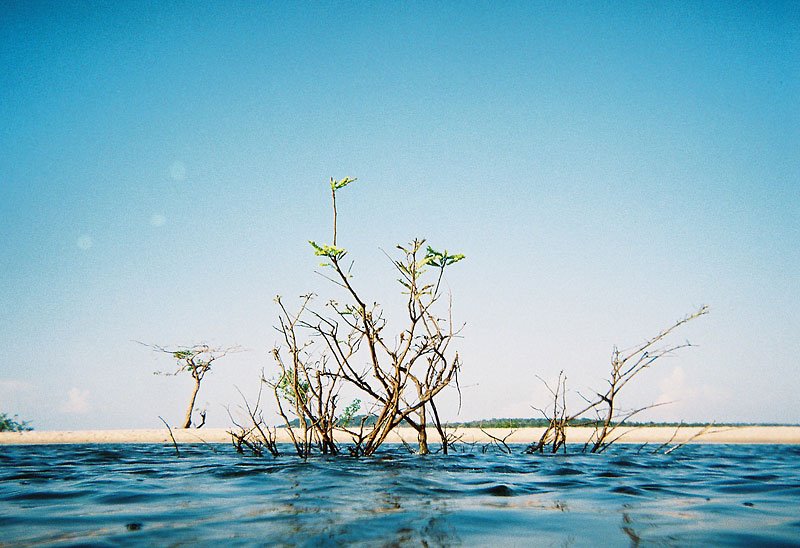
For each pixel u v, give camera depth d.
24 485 5.94
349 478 6.34
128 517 3.88
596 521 3.78
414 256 9.15
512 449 14.12
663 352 10.88
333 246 8.46
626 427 25.80
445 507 4.32
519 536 3.28
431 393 9.40
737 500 4.86
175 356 26.58
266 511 4.11
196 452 12.77
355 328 9.49
